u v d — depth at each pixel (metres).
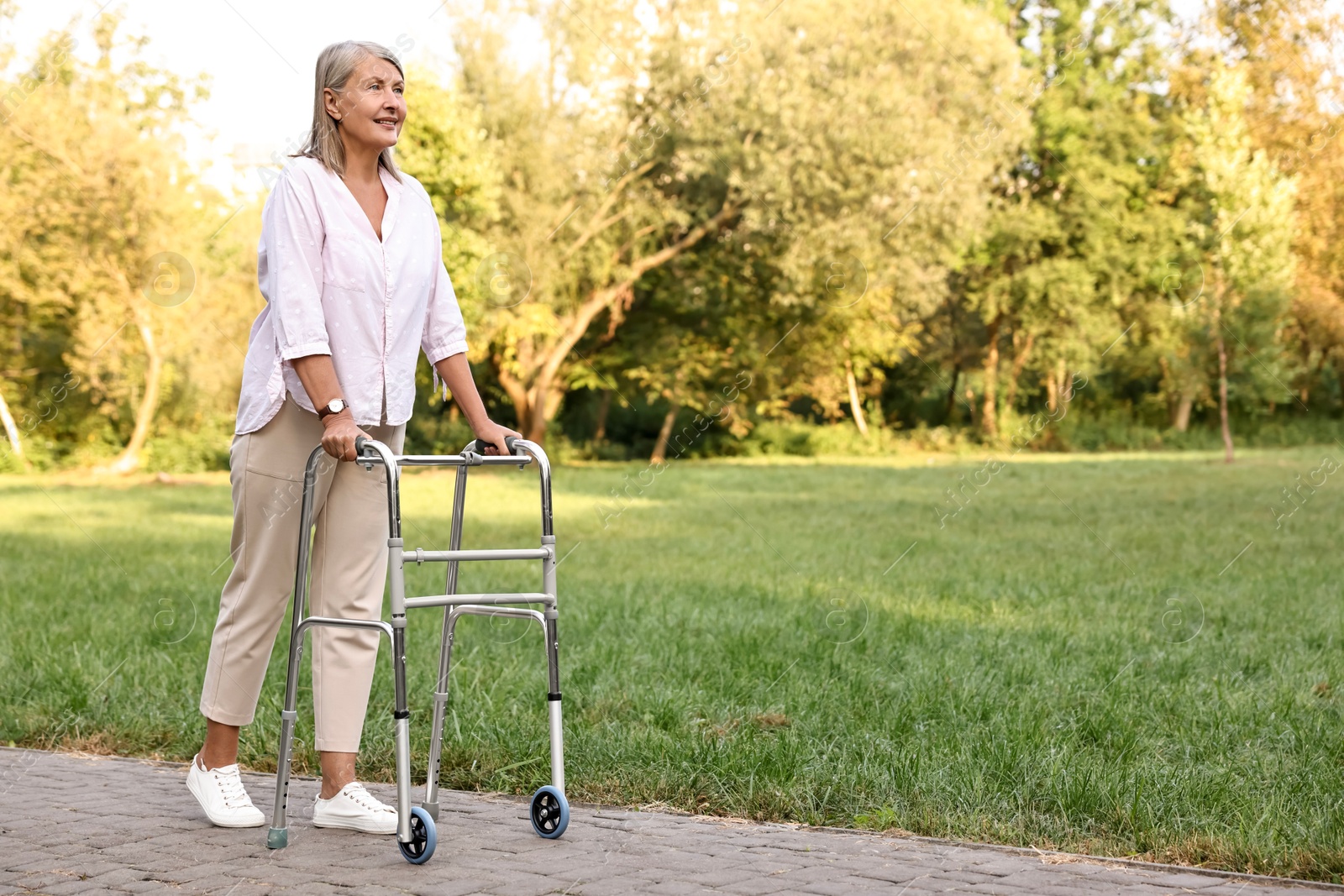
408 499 15.50
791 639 5.43
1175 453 23.44
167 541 11.16
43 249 20.41
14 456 22.00
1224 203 19.52
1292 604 6.57
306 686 4.27
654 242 23.25
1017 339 25.73
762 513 13.87
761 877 2.32
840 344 24.56
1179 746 3.46
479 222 19.91
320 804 2.77
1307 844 2.43
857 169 20.44
